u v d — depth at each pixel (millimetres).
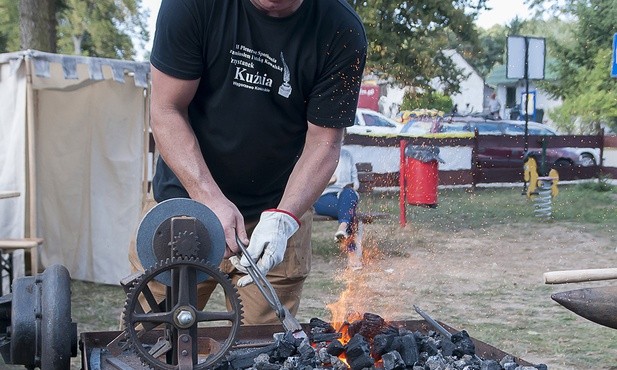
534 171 14844
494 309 6723
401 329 2734
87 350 2590
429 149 11688
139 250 2303
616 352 5449
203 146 3051
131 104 7309
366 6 13641
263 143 3041
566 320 6344
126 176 7371
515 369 2371
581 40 23000
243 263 2479
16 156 6793
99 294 7168
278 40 2875
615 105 22391
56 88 7152
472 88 30766
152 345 2654
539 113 26625
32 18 11008
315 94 2982
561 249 10070
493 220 12500
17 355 2602
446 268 8656
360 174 10617
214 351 2516
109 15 32094
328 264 8781
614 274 3018
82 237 7590
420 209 13406
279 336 2652
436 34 14398
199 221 2303
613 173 17203
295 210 2830
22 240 6551
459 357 2521
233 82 2910
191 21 2805
